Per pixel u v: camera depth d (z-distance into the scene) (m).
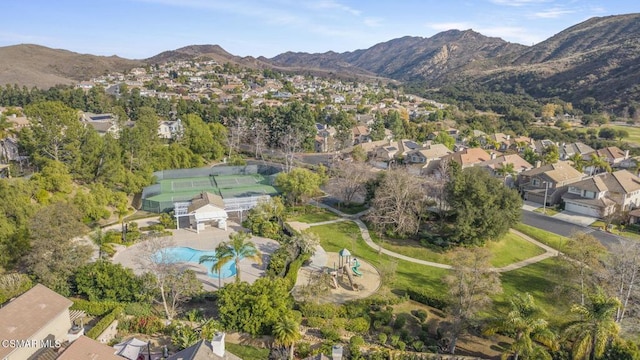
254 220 69.75
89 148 80.31
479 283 40.44
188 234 67.88
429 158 117.94
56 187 69.19
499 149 150.38
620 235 72.94
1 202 54.06
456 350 40.56
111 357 31.92
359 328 41.69
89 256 47.28
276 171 108.62
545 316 37.47
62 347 34.22
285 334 35.94
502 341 42.31
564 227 76.81
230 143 127.56
